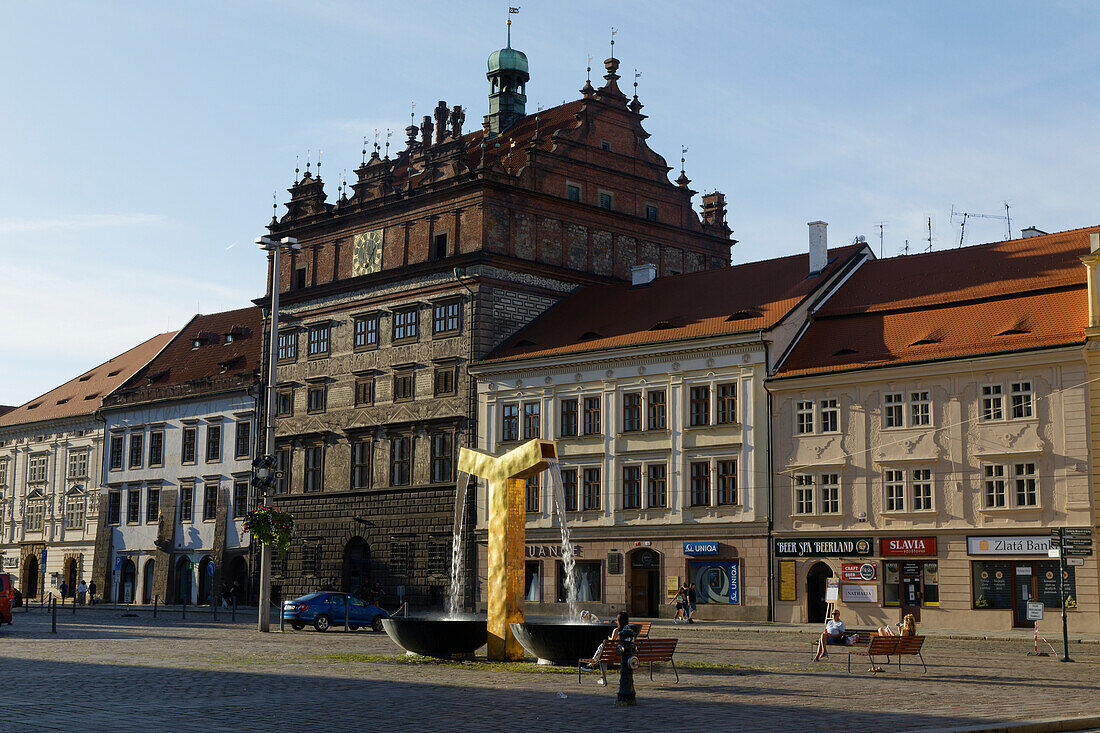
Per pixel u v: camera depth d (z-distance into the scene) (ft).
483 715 68.08
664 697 79.00
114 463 310.24
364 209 259.39
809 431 189.98
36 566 330.54
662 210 267.39
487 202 236.22
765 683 89.81
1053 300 177.99
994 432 172.45
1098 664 111.14
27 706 69.46
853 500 183.62
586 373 217.15
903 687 87.20
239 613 244.42
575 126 252.83
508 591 105.29
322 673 93.61
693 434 202.18
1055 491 166.61
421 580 236.43
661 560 203.82
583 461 215.51
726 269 224.74
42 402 346.33
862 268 210.79
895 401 181.98
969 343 177.99
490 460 108.47
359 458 253.44
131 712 67.36
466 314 235.61
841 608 182.80
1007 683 90.94
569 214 248.73
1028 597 167.32
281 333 274.77
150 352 331.16
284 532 165.78
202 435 289.12
